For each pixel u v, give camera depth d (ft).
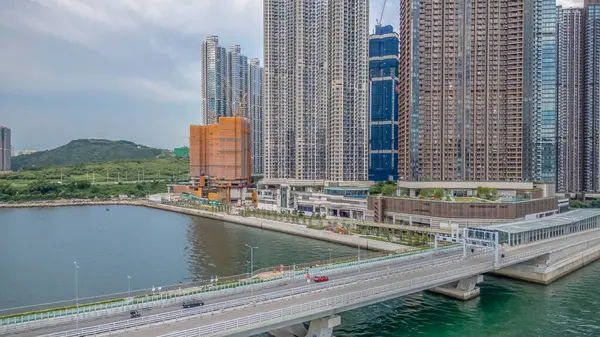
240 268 456.45
